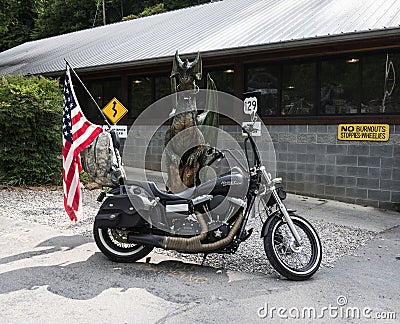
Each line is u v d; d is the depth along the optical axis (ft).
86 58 40.86
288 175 30.09
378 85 26.45
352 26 24.35
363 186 26.96
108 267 15.16
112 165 17.01
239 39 29.27
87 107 45.37
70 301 12.35
